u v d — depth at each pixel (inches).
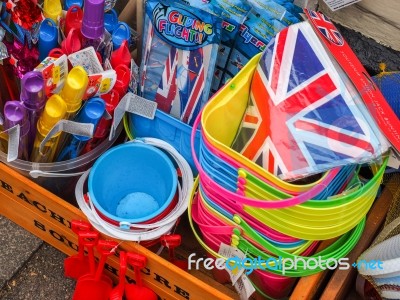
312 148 37.5
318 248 43.7
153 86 47.6
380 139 36.6
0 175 47.9
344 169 40.0
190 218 45.1
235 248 42.5
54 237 52.0
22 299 51.6
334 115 37.7
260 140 39.9
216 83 49.1
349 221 39.9
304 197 35.8
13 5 45.2
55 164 46.0
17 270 53.0
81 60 43.9
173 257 48.3
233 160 37.4
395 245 40.3
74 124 42.9
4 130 44.2
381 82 47.1
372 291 47.6
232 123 42.3
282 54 39.9
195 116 46.9
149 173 50.2
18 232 55.1
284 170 37.9
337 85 38.3
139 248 44.3
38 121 43.8
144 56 47.0
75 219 46.3
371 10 47.5
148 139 48.3
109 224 44.2
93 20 43.4
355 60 40.1
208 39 43.9
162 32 45.2
